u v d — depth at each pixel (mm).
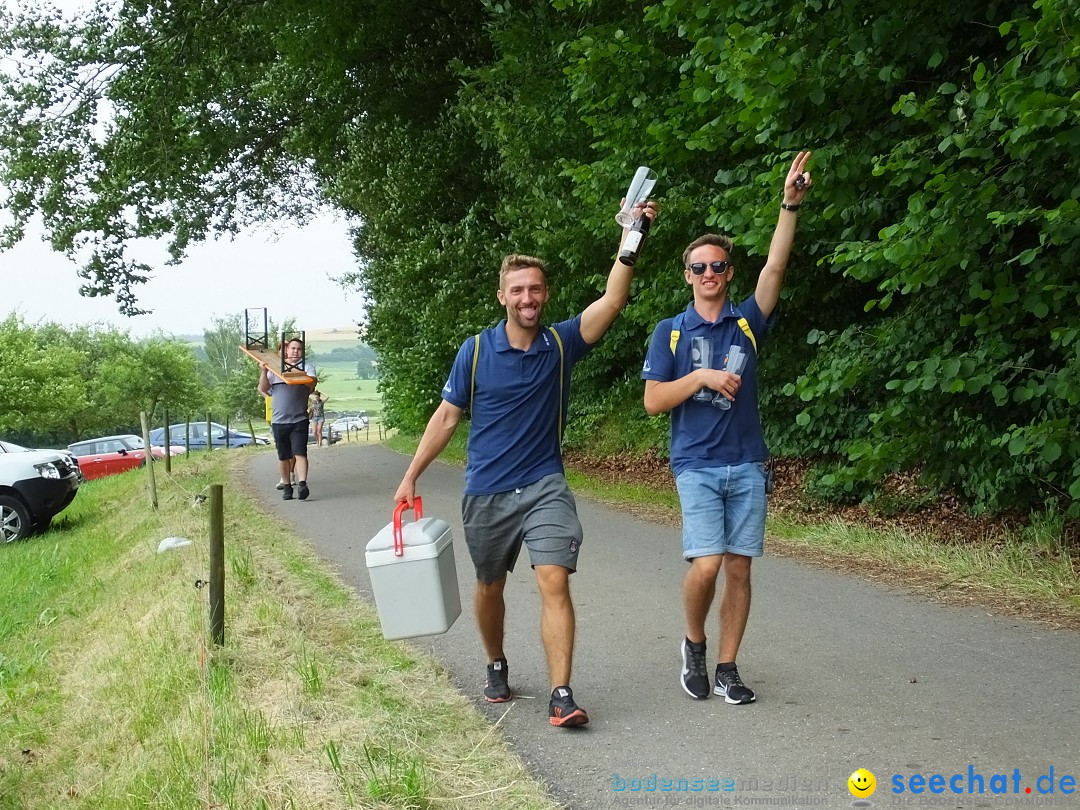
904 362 7973
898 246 6551
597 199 10977
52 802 4824
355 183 20016
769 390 11047
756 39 7359
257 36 20734
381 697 4887
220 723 4422
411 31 19469
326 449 24062
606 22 12609
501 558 4656
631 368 16516
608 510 11477
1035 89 5898
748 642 5723
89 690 6230
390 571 4359
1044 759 3867
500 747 4254
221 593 5750
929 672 5004
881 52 7676
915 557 7613
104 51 20156
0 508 14352
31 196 21203
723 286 4707
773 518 9820
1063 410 7109
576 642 5922
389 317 20609
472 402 4582
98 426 68562
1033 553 7180
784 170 7742
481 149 18594
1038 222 6887
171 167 21391
